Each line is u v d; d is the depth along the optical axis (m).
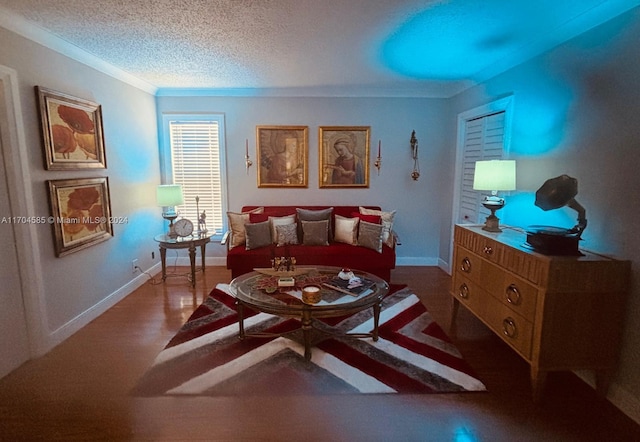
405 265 4.85
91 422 1.89
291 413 1.96
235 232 4.14
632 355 1.95
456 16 2.23
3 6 2.09
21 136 2.37
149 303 3.49
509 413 1.97
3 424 1.87
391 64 3.28
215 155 4.62
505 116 3.20
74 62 2.91
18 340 2.42
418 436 1.81
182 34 2.54
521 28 2.42
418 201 4.73
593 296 1.96
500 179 2.70
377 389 2.16
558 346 2.00
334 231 4.32
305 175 4.64
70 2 2.04
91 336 2.83
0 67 2.19
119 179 3.61
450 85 4.14
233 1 2.02
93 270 3.16
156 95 4.45
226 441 1.77
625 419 1.93
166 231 4.73
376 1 2.02
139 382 2.22
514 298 2.21
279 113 4.53
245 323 3.04
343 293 2.65
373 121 4.55
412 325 3.03
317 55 3.03
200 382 2.22
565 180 2.28
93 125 3.13
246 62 3.24
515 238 2.48
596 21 2.14
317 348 2.64
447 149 4.54
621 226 2.00
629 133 1.95
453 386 2.20
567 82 2.42
